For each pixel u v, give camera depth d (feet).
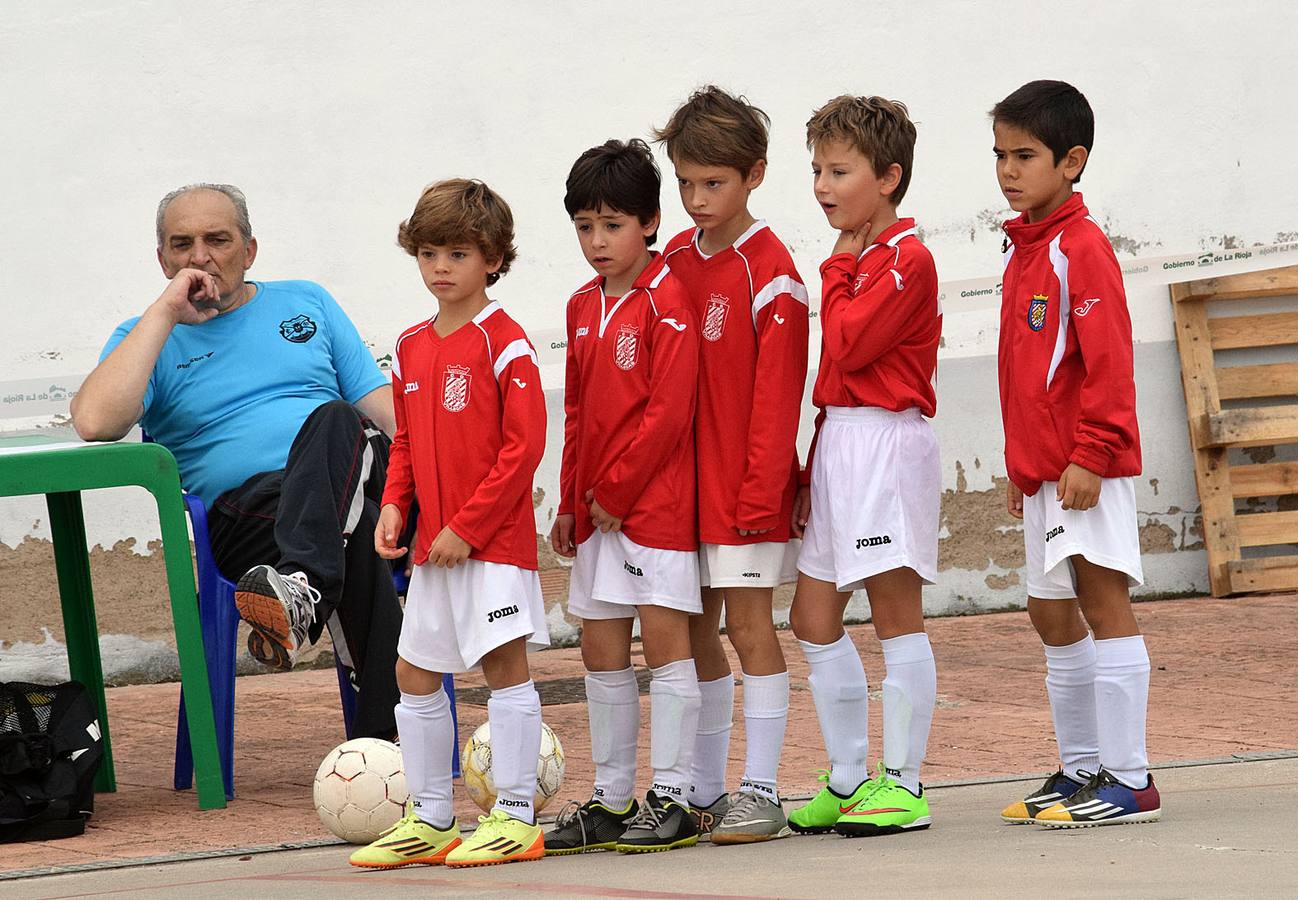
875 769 54.03
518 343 42.24
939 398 94.68
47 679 81.61
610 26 90.33
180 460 59.36
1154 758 54.08
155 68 84.53
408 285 88.02
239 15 85.46
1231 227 98.07
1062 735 42.78
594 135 90.38
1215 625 85.87
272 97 86.07
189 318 58.49
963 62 94.84
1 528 80.94
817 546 43.52
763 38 92.38
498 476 41.27
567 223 89.92
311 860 43.37
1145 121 97.09
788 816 44.57
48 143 83.35
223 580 55.21
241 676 83.82
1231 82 97.91
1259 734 58.39
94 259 84.17
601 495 42.70
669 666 42.96
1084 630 42.88
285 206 86.43
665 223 92.12
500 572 41.45
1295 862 30.81
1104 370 40.01
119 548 82.69
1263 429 96.27
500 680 42.11
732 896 30.25
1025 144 41.60
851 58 93.56
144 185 84.69
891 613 42.80
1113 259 41.11
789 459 43.01
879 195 43.37
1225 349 98.43
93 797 52.95
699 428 43.57
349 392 62.64
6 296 83.15
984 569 95.14
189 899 35.47
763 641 43.55
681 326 42.65
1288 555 98.27
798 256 92.99
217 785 52.37
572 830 42.86
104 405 54.85
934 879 31.19
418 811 41.96
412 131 87.92
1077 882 29.63
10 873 43.06
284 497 53.26
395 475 44.11
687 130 43.11
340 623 54.85
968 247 95.09
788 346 43.01
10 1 82.74
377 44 87.25
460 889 34.42
